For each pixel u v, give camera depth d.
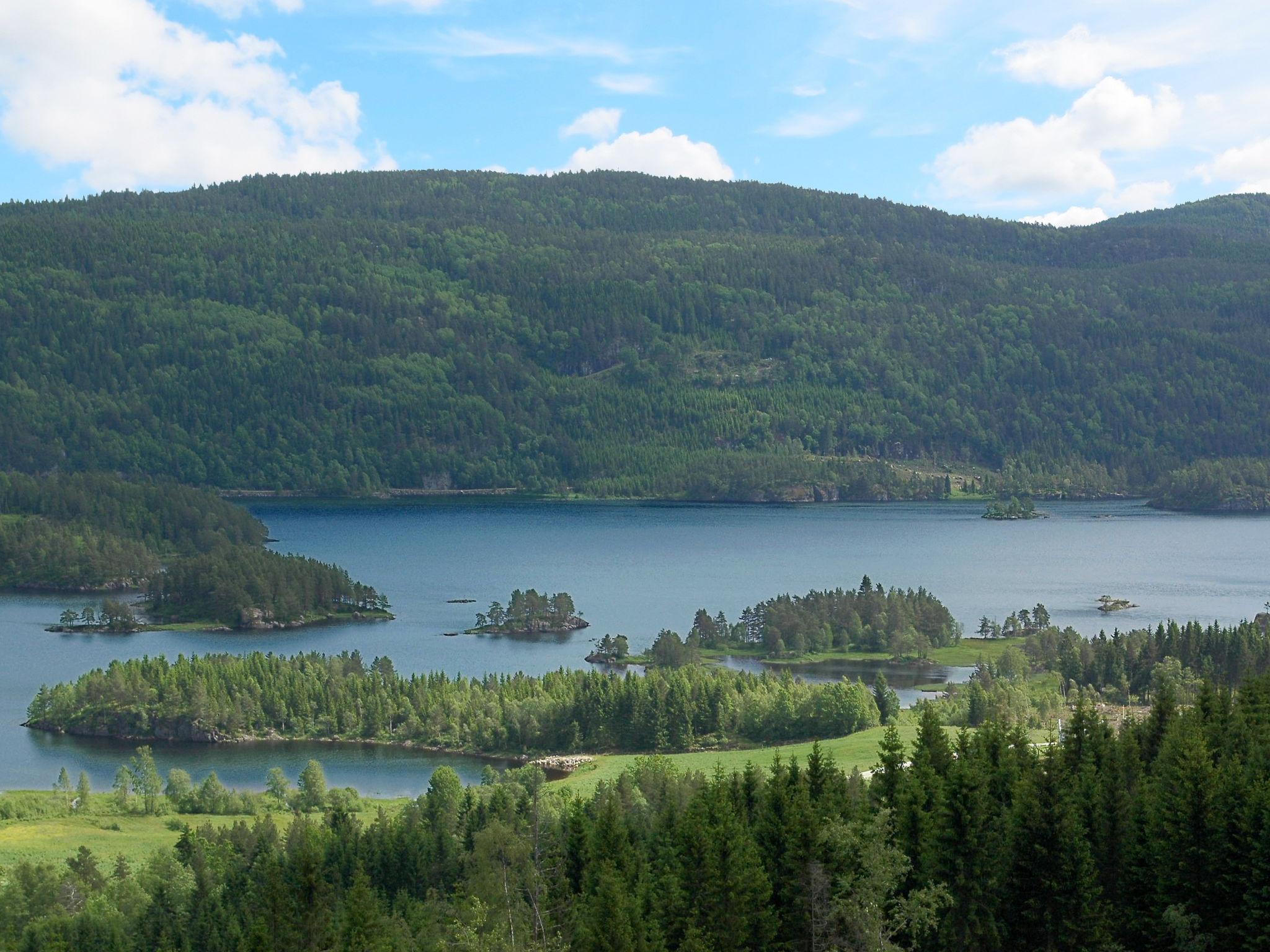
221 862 145.88
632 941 103.44
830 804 116.50
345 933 112.81
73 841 166.38
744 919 105.69
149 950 129.00
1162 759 127.56
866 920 95.94
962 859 106.56
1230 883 105.88
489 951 97.69
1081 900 105.50
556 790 173.88
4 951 129.75
